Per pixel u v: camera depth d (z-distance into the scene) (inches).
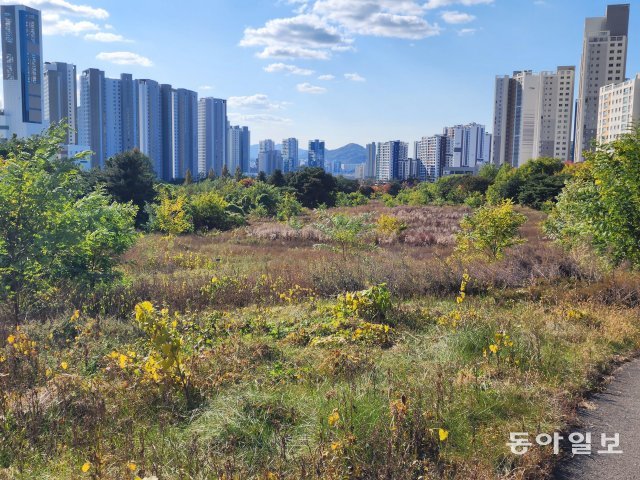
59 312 360.5
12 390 204.4
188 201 1424.7
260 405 178.7
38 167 377.7
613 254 441.1
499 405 185.5
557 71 6136.8
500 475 145.0
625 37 5329.7
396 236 1006.4
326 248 829.2
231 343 261.3
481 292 415.5
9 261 360.2
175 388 197.6
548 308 351.6
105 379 216.7
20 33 6309.1
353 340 273.1
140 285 450.9
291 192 2423.7
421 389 192.1
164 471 142.6
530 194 1973.4
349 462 144.9
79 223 388.8
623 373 237.0
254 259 754.2
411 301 394.9
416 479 141.9
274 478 136.5
